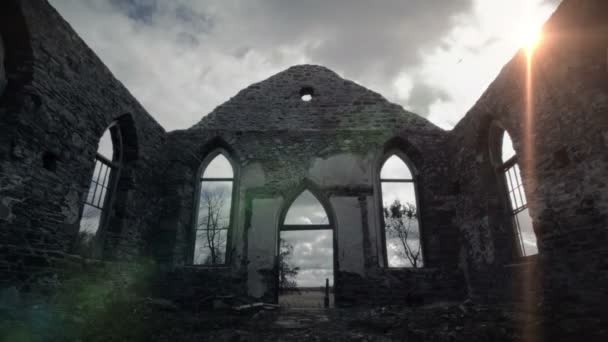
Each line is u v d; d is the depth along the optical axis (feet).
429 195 30.73
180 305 25.63
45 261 17.69
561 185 18.08
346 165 31.76
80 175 21.15
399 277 28.02
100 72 23.22
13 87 17.63
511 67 22.30
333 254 29.45
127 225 26.00
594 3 16.87
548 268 18.56
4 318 13.51
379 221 30.53
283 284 55.52
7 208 16.28
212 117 34.19
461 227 28.84
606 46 16.93
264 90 35.96
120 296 23.41
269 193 30.78
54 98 19.19
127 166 27.14
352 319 19.97
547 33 19.40
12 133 16.79
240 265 28.50
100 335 13.83
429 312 19.92
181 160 31.86
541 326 14.12
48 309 16.01
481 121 26.13
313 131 33.14
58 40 19.56
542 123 19.63
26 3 17.35
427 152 32.14
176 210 30.07
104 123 23.56
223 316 21.15
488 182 25.71
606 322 13.73
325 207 31.63
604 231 15.55
